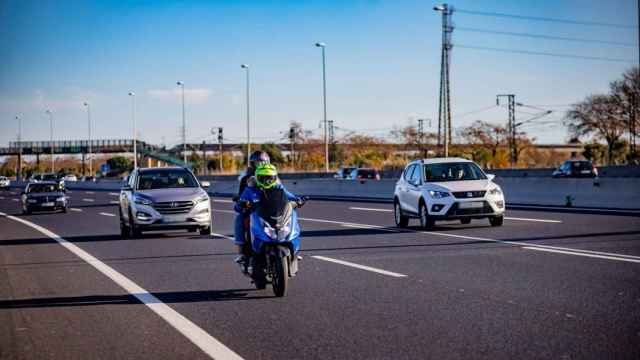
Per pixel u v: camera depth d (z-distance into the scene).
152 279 10.62
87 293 9.57
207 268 11.66
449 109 57.97
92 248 15.32
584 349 6.03
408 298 8.57
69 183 92.81
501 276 10.00
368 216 22.81
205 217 17.17
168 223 16.80
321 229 18.30
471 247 13.46
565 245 13.36
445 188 17.08
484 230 16.69
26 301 9.09
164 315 7.96
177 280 10.47
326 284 9.73
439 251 13.01
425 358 5.89
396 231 17.25
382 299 8.55
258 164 9.23
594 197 23.95
